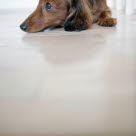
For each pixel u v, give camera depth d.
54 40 1.52
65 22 1.74
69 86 0.88
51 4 1.69
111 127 0.64
